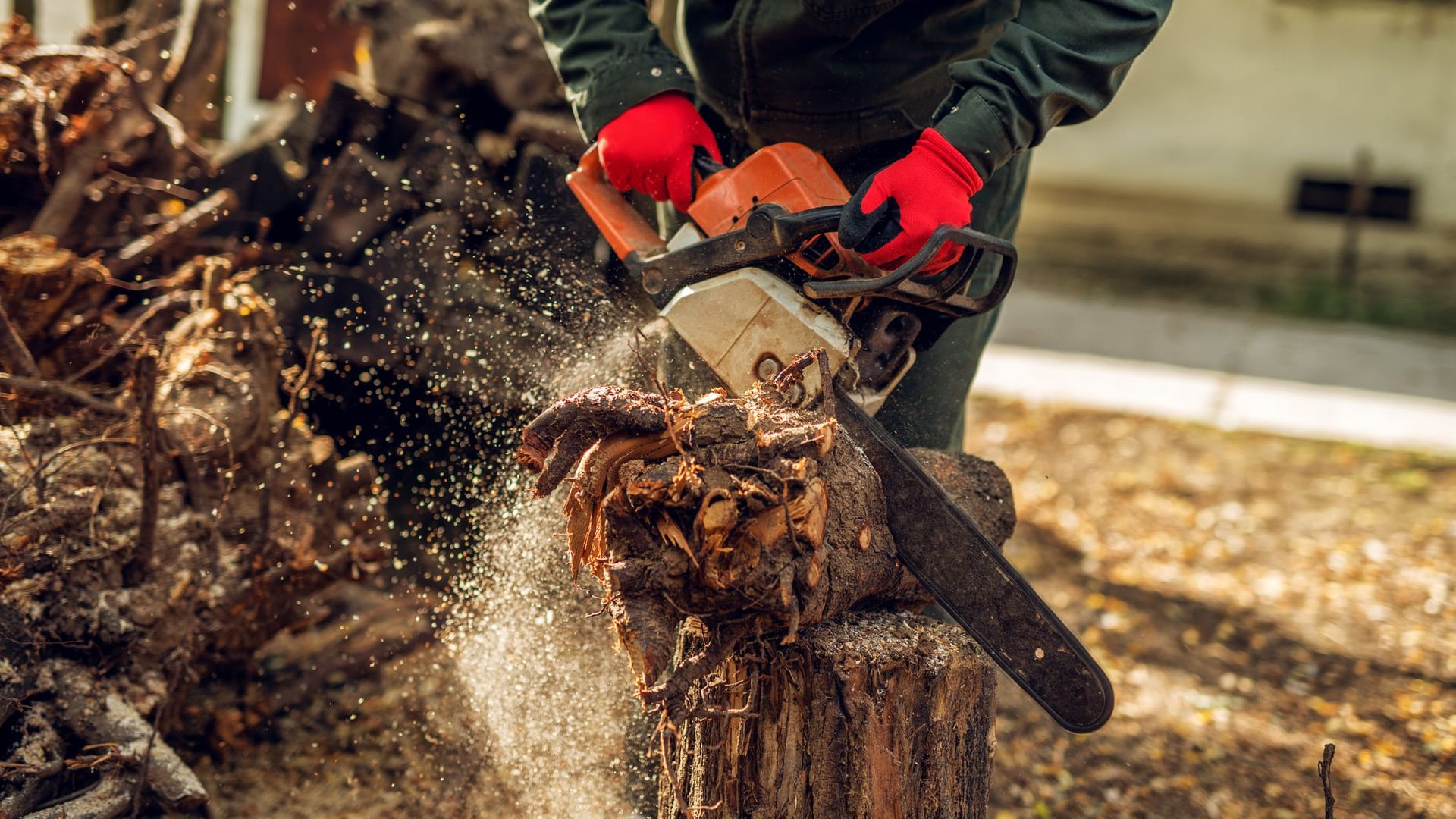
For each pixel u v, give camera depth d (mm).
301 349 3709
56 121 3482
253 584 2938
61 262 2934
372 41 4215
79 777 2469
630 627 1706
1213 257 11398
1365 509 5832
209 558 2846
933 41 2348
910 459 1991
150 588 2689
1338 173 10922
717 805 1989
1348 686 4109
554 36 2525
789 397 2029
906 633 2004
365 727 3227
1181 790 3432
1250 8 10789
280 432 3094
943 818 2014
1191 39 11008
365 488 3268
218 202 3557
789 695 1926
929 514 1983
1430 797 3428
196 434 2893
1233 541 5402
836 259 2047
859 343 2027
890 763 1929
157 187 3592
